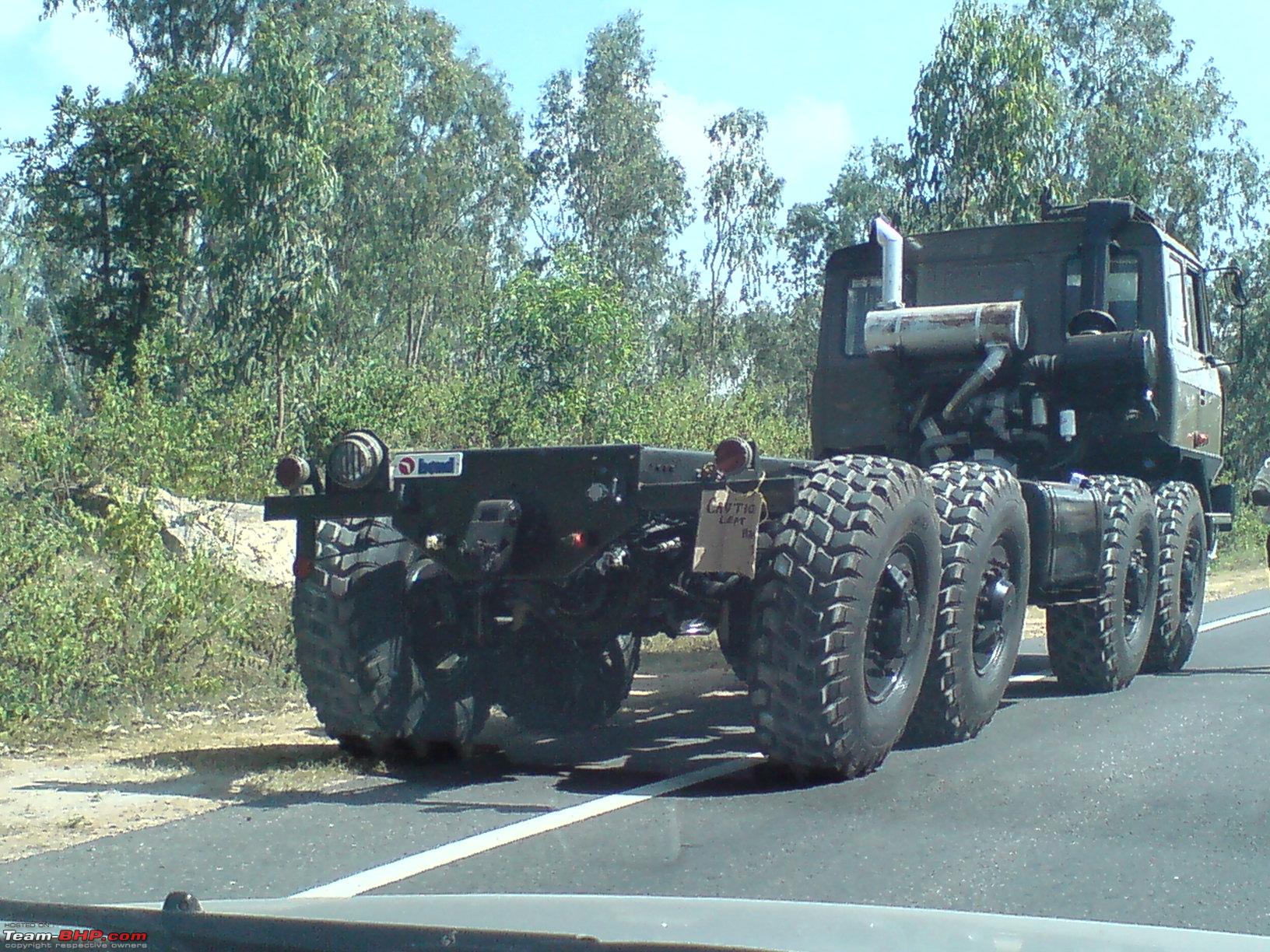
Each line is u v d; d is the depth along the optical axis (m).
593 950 1.75
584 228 49.00
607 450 5.37
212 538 9.66
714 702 7.91
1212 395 9.67
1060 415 8.26
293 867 4.29
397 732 5.79
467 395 15.15
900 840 4.64
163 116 30.56
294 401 19.23
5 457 9.62
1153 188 38.34
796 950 1.89
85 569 7.95
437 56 42.09
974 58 25.67
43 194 30.22
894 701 5.60
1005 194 25.45
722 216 53.12
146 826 4.85
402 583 5.82
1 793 5.41
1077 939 2.02
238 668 8.12
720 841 4.62
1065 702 7.82
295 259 24.47
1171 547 8.78
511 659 6.41
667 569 5.98
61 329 31.39
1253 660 10.07
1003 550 6.62
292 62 24.97
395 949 1.79
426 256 41.19
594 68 49.56
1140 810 5.13
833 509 5.25
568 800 5.27
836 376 8.85
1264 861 4.43
